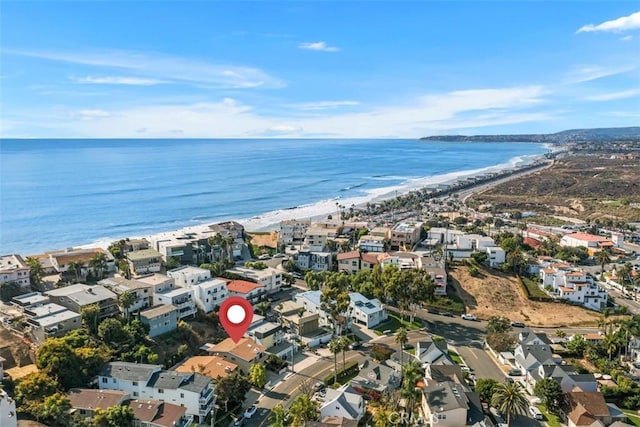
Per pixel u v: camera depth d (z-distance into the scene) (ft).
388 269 418.51
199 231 586.04
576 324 405.80
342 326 371.76
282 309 388.37
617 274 506.48
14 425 208.13
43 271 412.16
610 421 258.98
